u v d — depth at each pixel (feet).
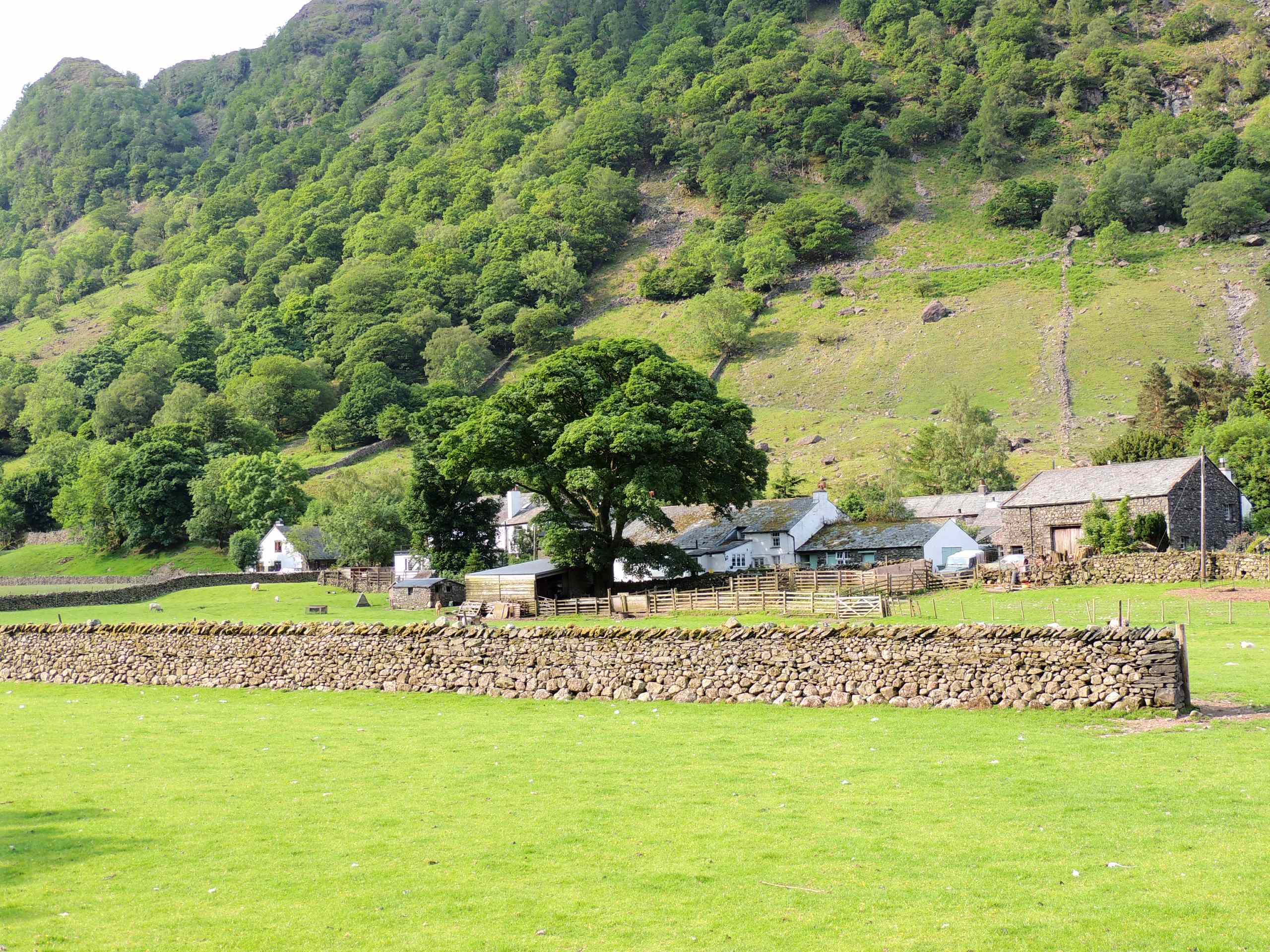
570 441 205.57
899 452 441.27
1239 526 239.30
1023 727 75.77
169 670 123.34
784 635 92.79
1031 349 612.70
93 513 471.62
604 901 45.21
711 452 210.18
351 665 112.78
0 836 57.98
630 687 98.43
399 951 41.09
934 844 50.24
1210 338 587.27
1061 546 237.86
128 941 42.73
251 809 62.34
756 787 62.69
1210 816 51.57
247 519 440.04
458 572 270.87
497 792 64.44
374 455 624.59
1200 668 98.78
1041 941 39.17
